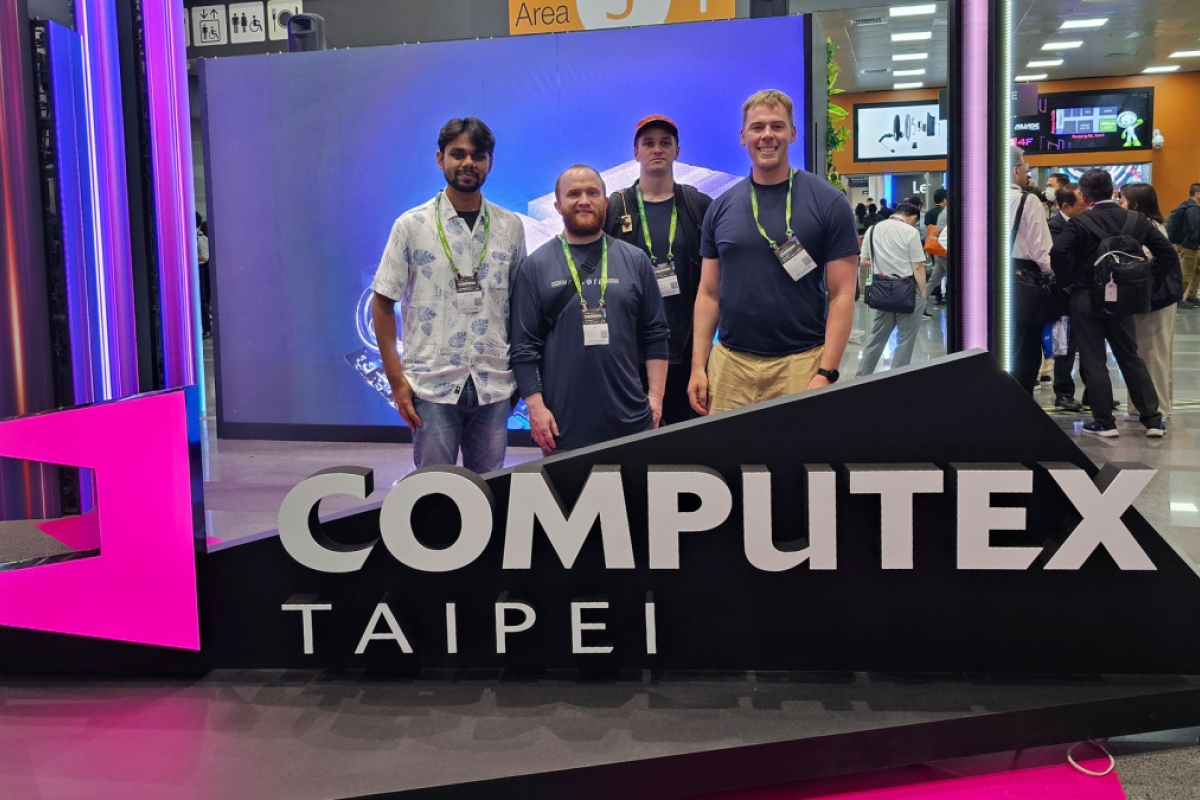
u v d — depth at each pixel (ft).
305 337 17.70
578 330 9.23
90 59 12.98
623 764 5.73
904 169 50.49
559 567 6.90
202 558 7.11
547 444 9.48
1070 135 51.47
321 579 7.09
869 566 6.74
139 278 14.08
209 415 21.34
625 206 12.34
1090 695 6.36
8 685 7.07
